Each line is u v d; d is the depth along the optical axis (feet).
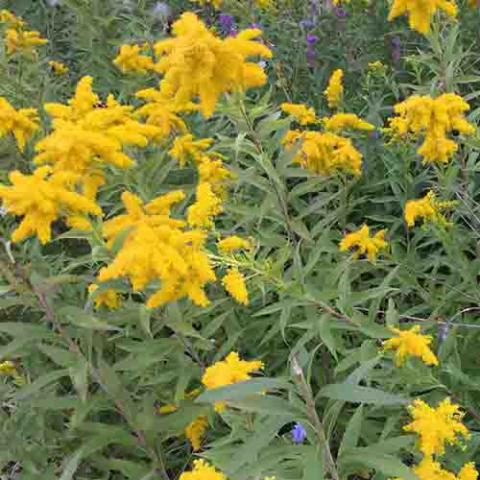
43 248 4.58
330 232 4.01
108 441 2.97
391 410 2.89
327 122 4.31
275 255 3.55
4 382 3.39
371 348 2.80
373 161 4.72
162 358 3.06
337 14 6.04
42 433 3.15
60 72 6.59
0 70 5.43
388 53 5.87
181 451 3.49
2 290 2.70
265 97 3.40
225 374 2.40
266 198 3.48
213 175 3.84
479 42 5.55
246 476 2.02
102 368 2.89
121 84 5.99
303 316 3.49
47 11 7.29
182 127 4.15
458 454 2.60
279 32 6.24
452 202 3.42
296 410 1.91
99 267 3.96
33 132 4.18
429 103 3.48
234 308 3.56
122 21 6.33
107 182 3.52
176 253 2.60
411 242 3.88
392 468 1.99
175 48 3.05
